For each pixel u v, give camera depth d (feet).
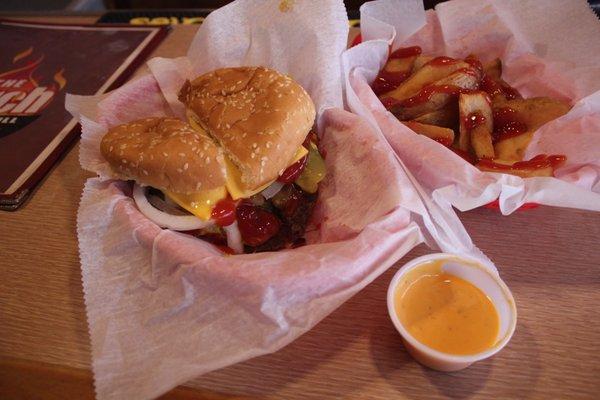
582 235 0.86
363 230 0.74
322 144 1.02
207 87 0.97
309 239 0.95
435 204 0.84
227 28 1.15
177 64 1.17
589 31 1.12
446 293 0.71
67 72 1.38
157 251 0.77
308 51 1.07
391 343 0.71
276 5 1.12
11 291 0.82
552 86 1.12
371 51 1.14
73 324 0.77
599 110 0.94
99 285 0.78
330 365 0.69
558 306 0.75
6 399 0.74
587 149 0.89
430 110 1.04
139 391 0.64
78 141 1.14
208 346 0.68
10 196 0.99
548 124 0.96
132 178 0.87
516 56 1.20
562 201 0.82
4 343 0.74
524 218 0.90
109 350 0.70
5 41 1.53
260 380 0.68
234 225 0.89
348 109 1.07
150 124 0.93
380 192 0.81
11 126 1.18
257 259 0.72
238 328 0.69
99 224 0.84
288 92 0.91
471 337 0.66
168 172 0.83
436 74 1.08
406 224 0.76
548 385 0.66
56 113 1.22
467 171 0.84
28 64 1.42
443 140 0.99
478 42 1.23
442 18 1.23
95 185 0.91
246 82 0.95
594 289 0.78
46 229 0.93
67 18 1.67
